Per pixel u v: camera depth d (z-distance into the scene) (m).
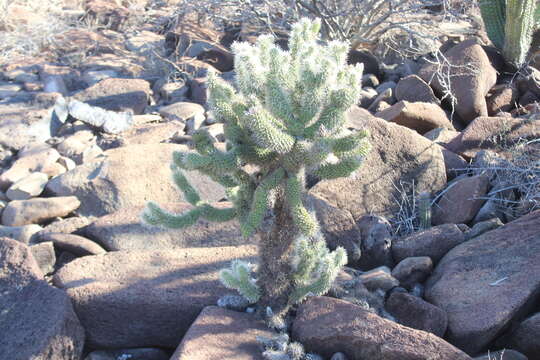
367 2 3.49
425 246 1.88
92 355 1.62
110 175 2.19
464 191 2.11
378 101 2.94
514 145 2.33
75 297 1.62
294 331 1.54
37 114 2.64
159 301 1.62
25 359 1.45
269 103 1.34
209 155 1.36
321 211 1.95
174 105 2.88
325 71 1.30
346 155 1.38
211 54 3.39
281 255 1.53
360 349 1.44
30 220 2.06
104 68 3.33
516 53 3.09
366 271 1.92
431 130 2.64
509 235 1.77
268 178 1.39
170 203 2.11
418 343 1.38
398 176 2.19
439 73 2.83
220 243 1.92
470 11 3.80
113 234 1.94
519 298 1.54
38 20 3.77
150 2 4.43
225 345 1.46
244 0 3.52
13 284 1.59
